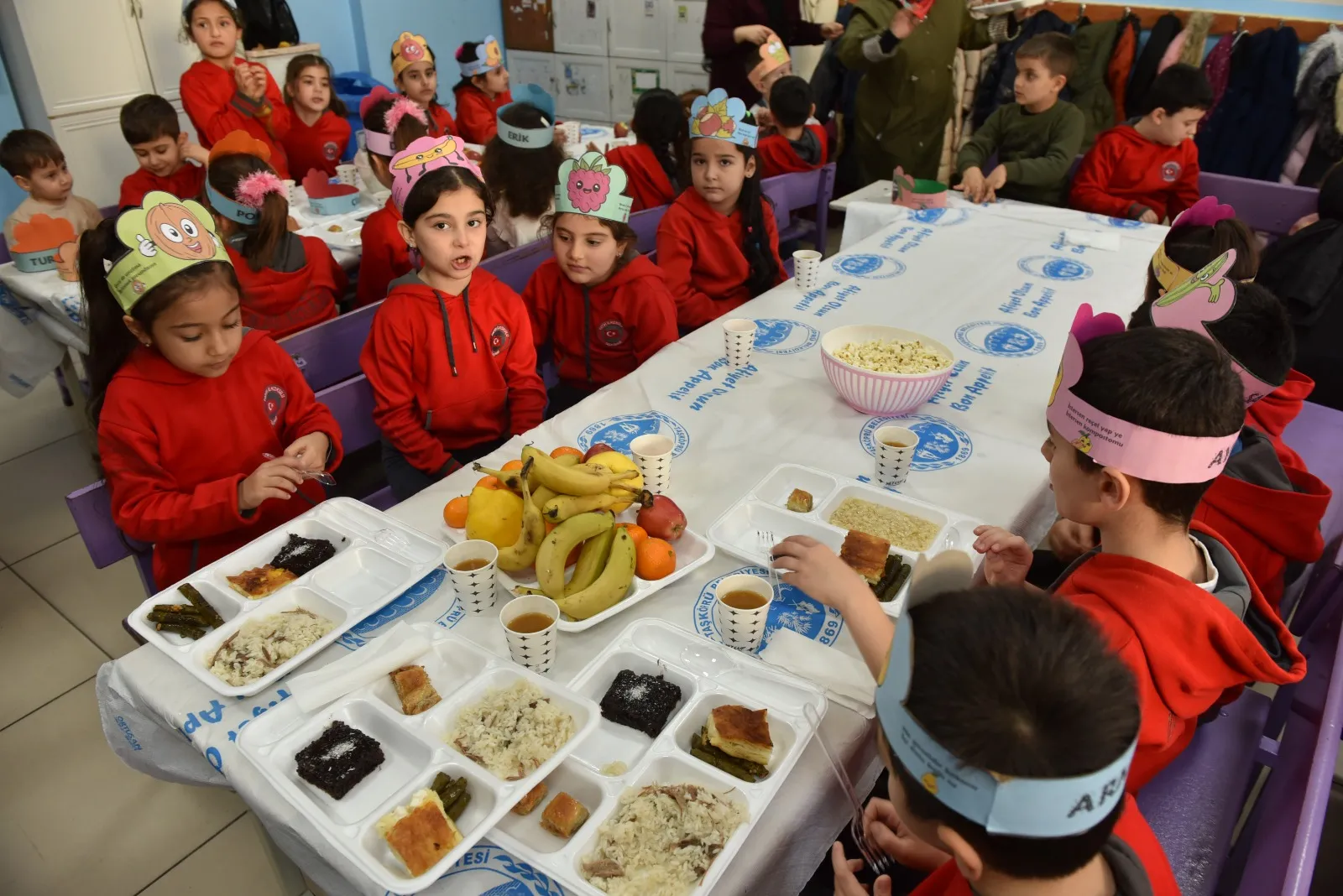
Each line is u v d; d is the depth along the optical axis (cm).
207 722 108
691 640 116
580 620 119
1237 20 439
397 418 195
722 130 245
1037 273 252
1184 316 136
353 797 99
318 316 259
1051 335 213
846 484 150
